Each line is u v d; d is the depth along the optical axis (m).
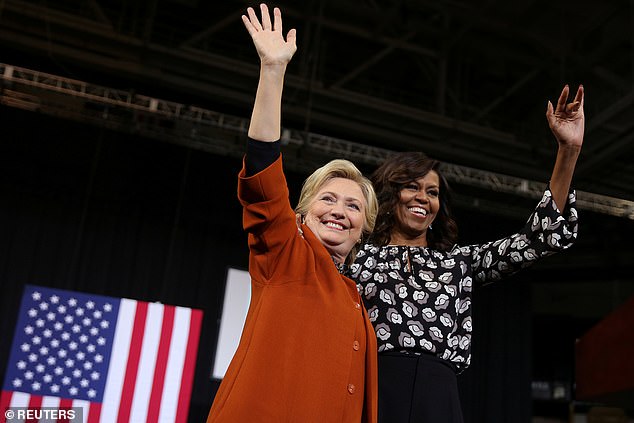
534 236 1.61
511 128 7.98
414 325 1.55
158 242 7.66
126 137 7.82
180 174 7.91
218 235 7.92
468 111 7.87
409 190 1.76
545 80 7.52
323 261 1.38
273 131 1.32
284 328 1.29
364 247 1.69
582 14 6.58
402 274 1.63
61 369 5.76
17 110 7.44
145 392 5.84
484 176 7.34
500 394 8.52
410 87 8.02
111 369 5.83
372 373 1.33
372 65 7.66
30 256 7.17
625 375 4.95
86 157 7.60
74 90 6.77
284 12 6.93
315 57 6.89
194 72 6.93
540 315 11.00
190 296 7.61
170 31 7.21
